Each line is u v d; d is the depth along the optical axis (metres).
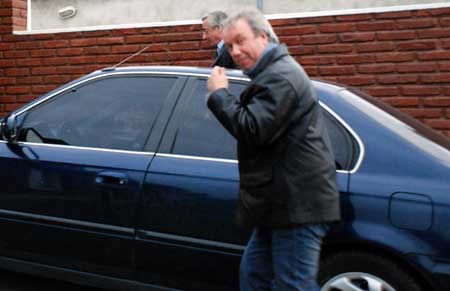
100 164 3.72
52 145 3.97
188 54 6.87
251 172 2.65
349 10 6.15
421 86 5.91
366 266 3.05
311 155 2.58
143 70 3.96
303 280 2.61
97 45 7.29
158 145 3.65
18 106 7.72
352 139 3.23
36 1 8.70
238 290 3.31
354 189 3.09
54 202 3.82
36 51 7.59
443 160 3.10
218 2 7.54
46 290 4.42
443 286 2.87
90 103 4.03
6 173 4.01
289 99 2.51
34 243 3.92
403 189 3.01
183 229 3.43
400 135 3.23
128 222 3.58
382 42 6.04
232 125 2.55
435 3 6.24
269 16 6.50
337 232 3.07
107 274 3.71
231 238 3.30
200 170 3.45
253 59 2.68
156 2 7.92
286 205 2.58
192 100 3.70
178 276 3.48
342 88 3.67
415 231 2.94
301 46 6.36
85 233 3.71
